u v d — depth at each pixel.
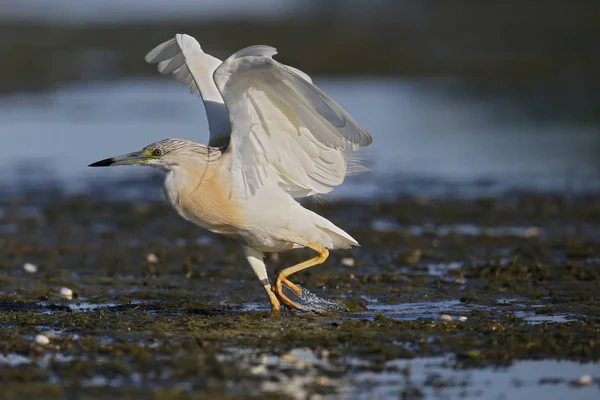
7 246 16.03
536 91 35.88
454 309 11.41
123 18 43.97
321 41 40.81
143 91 36.28
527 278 13.02
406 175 22.88
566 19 43.56
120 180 22.89
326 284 12.97
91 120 29.67
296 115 9.98
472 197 20.30
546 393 8.31
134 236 17.03
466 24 43.16
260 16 44.56
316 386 8.38
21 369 8.73
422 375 8.73
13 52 38.59
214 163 10.28
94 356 9.14
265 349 9.46
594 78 37.41
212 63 11.19
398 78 38.12
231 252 15.58
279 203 10.38
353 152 11.18
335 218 18.42
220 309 11.61
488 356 9.27
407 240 16.16
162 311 11.48
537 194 20.50
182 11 45.91
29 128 28.50
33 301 12.13
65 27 41.84
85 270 14.32
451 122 30.47
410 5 46.22
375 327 10.31
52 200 20.44
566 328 10.20
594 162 24.12
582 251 14.99
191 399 7.94
